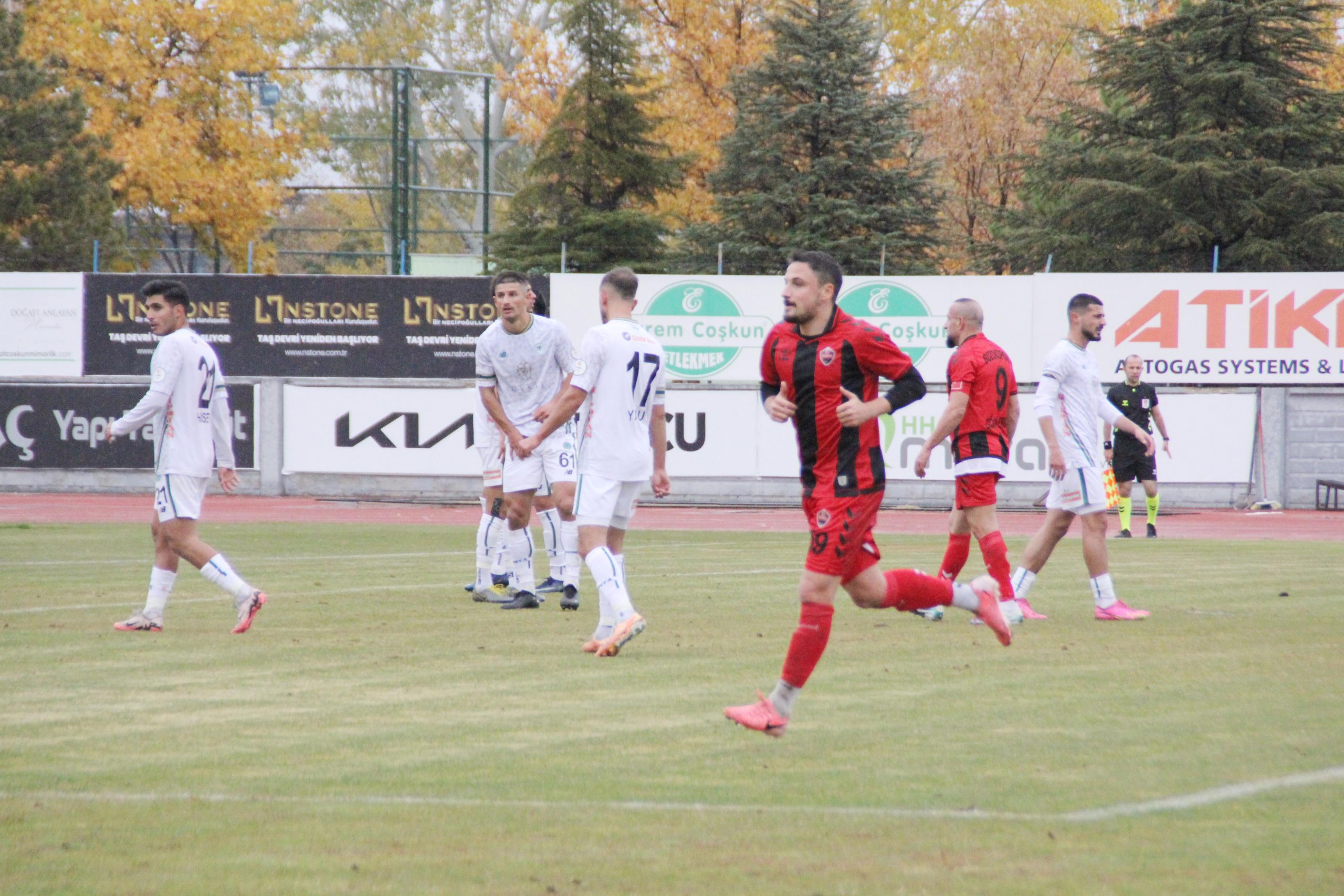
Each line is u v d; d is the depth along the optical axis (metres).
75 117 93.19
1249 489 67.06
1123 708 19.88
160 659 24.12
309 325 71.38
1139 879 12.12
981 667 23.48
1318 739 17.72
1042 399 29.58
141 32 116.12
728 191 109.88
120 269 100.69
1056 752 17.03
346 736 18.02
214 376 27.28
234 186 117.12
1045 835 13.48
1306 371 66.56
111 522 57.66
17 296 71.81
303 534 52.66
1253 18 102.75
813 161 106.31
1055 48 141.50
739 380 68.56
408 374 71.19
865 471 17.55
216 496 71.31
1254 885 11.94
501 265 106.31
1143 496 68.25
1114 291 66.94
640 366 25.20
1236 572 40.12
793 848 13.10
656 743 17.61
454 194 152.62
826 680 22.27
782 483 68.38
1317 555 45.88
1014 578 29.95
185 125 116.94
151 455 71.50
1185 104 106.00
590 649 24.78
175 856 12.91
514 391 31.19
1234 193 99.25
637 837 13.49
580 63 116.81
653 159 111.81
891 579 18.78
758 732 18.27
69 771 16.09
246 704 20.16
